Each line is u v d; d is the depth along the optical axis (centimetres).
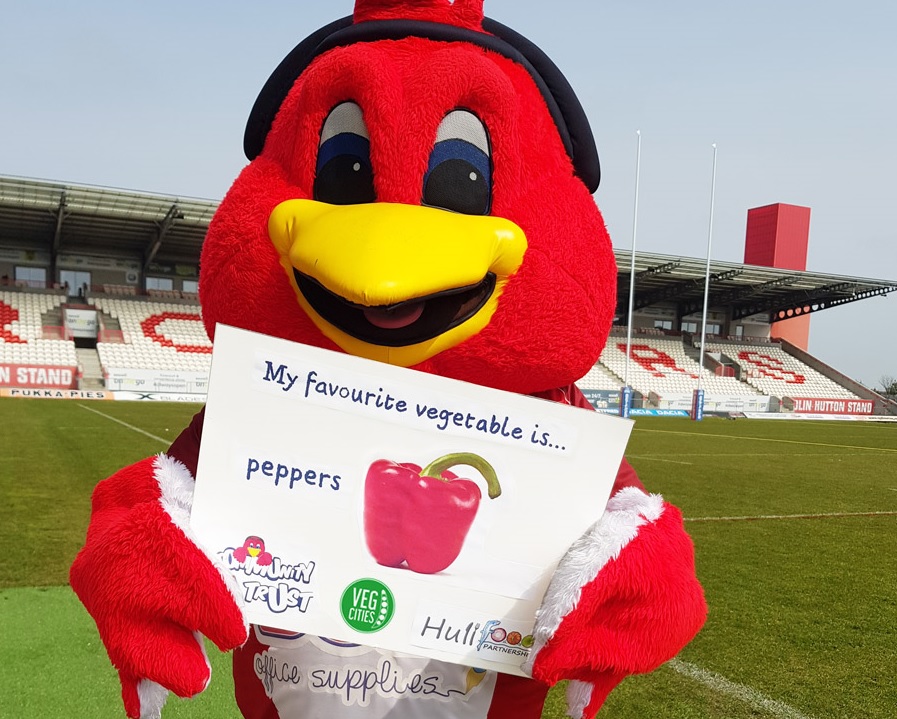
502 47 156
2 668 296
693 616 127
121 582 116
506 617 129
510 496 128
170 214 2269
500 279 141
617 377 3180
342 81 140
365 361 125
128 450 994
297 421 124
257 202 149
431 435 127
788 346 3894
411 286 121
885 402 3447
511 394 127
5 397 2206
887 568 527
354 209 134
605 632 123
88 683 286
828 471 1159
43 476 762
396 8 155
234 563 123
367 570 127
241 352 122
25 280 2728
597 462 129
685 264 2975
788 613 412
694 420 2695
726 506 771
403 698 142
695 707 288
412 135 137
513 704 149
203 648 124
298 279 141
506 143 143
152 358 2536
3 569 423
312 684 142
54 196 2131
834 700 300
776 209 3603
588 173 170
